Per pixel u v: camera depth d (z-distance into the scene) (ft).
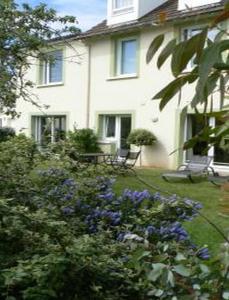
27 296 8.39
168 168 59.11
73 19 37.04
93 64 69.92
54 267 8.64
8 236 9.67
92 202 14.49
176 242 10.96
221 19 5.06
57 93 75.46
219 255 7.41
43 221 9.75
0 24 33.73
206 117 5.95
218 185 6.64
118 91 66.44
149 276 7.75
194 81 5.55
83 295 9.39
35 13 35.27
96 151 65.46
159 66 5.76
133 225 12.85
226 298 7.22
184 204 13.19
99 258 9.43
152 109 61.82
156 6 64.95
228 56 5.14
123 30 64.18
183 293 7.77
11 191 13.05
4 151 15.34
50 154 16.21
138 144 60.90
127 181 32.32
